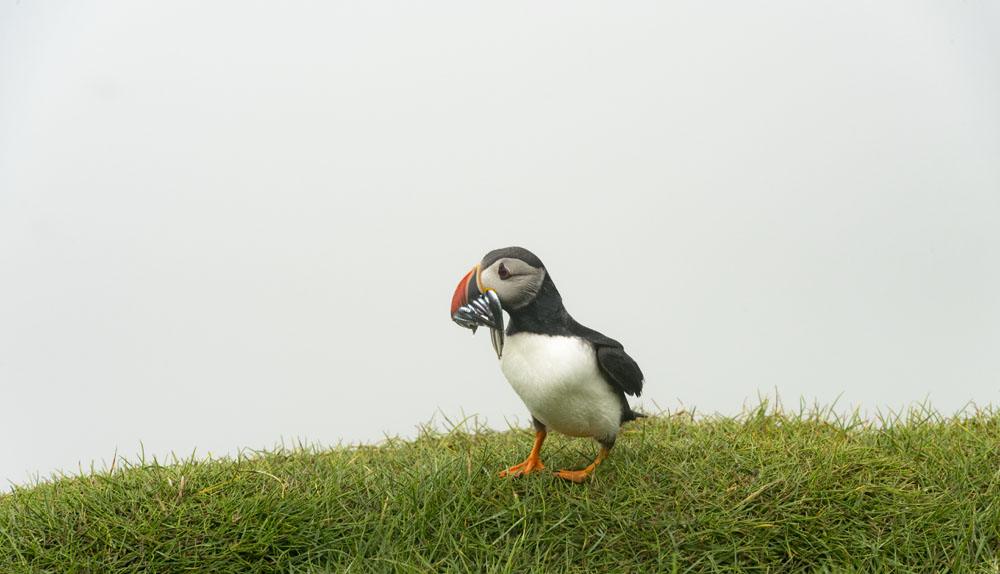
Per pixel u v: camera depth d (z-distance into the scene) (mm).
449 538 3793
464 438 5352
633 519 3859
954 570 3688
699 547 3762
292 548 3775
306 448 5039
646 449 4535
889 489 4031
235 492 3988
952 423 5172
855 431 5094
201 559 3682
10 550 3676
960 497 4059
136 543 3717
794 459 4254
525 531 3785
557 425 4066
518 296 3871
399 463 4656
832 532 3818
